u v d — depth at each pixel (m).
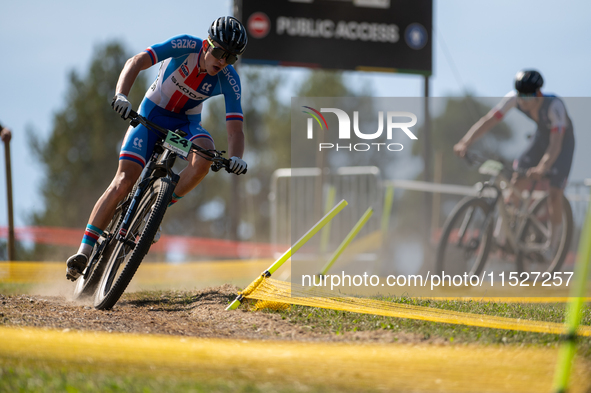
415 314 6.64
